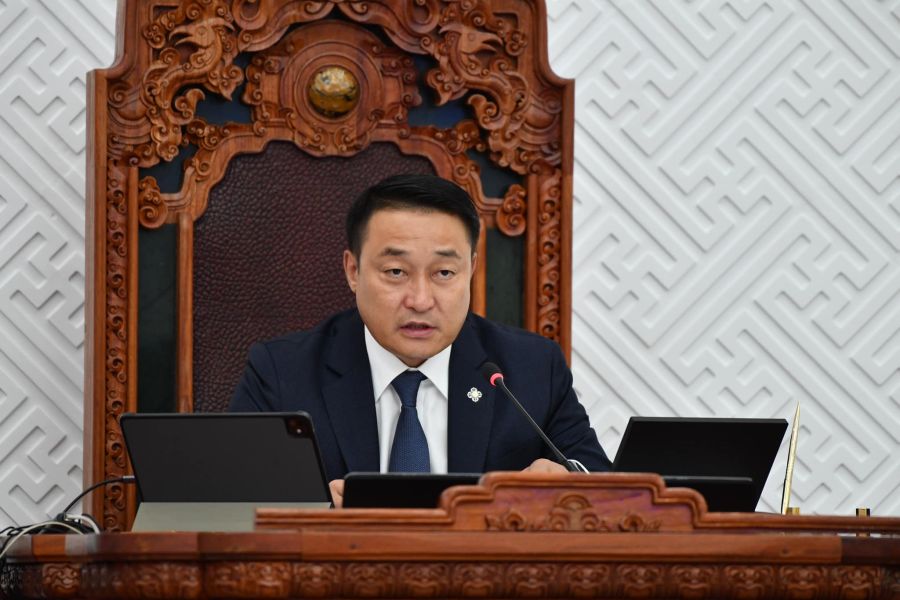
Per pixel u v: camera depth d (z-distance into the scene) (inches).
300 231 472.7
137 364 459.5
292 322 468.4
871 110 566.6
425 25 482.0
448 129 488.4
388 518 241.3
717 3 555.2
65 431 490.0
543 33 491.2
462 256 365.7
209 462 290.8
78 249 494.0
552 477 246.7
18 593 283.3
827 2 564.4
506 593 241.9
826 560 249.3
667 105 550.9
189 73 461.4
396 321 363.9
